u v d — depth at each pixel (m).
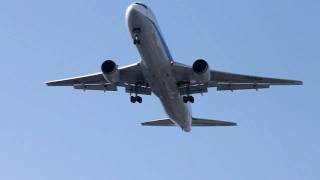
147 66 139.38
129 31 136.12
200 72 140.50
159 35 140.25
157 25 141.50
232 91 156.00
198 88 155.38
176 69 142.62
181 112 156.88
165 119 173.62
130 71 145.75
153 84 144.25
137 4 137.38
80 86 158.25
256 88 153.88
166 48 144.75
